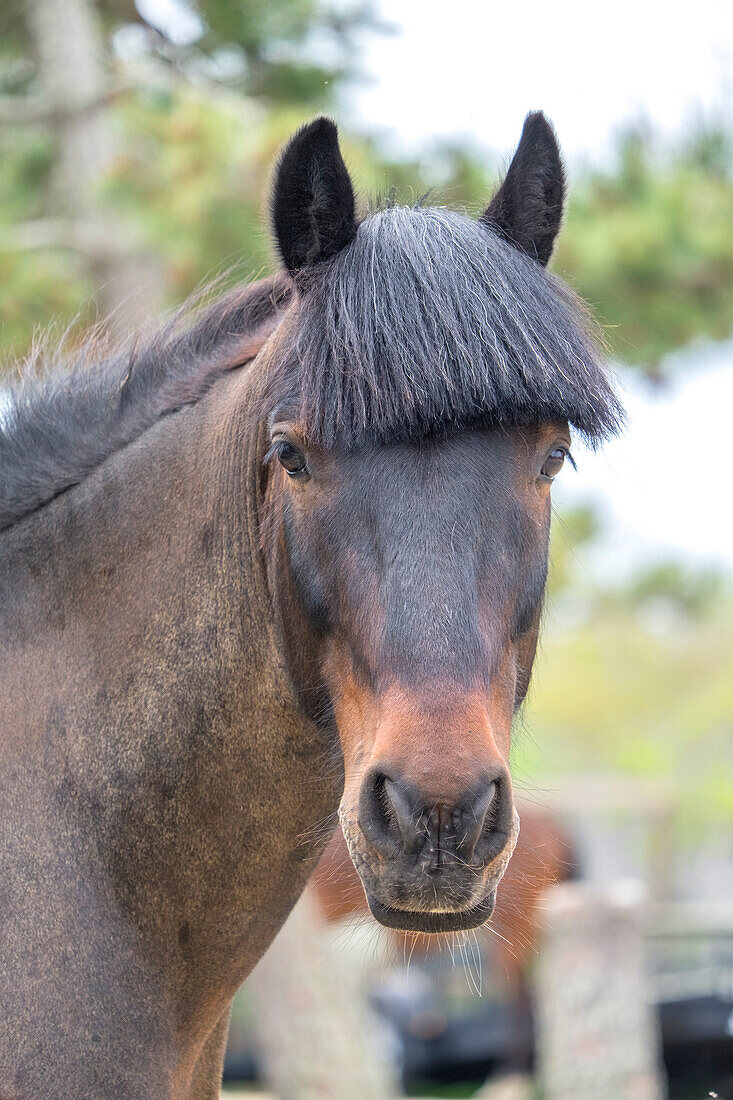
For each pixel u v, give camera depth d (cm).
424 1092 1298
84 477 413
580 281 1077
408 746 308
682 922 1309
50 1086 352
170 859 385
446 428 331
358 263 355
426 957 1210
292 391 350
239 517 389
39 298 1096
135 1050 369
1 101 1268
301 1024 1030
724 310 1149
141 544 398
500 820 316
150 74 1240
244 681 385
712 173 1155
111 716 387
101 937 372
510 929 452
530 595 357
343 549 339
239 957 398
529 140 392
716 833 2528
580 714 2862
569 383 343
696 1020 1082
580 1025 933
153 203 1084
